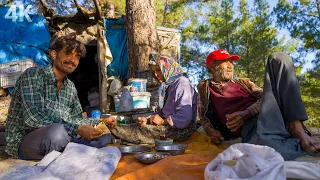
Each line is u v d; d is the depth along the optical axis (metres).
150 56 3.83
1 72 6.63
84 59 10.24
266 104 2.25
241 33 13.57
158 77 3.79
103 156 2.23
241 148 1.85
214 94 3.36
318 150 2.17
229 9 13.83
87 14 7.79
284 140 2.18
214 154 2.71
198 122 4.12
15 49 6.95
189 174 1.96
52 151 2.36
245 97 3.23
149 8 6.62
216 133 3.23
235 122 2.79
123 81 7.40
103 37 7.53
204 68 15.04
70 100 3.00
